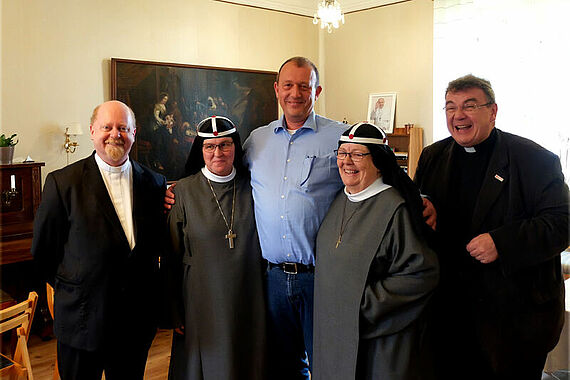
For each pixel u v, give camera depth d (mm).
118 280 2049
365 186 1938
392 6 5516
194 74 5059
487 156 1966
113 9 4523
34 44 4117
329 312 1938
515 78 4633
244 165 2389
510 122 4691
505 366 1871
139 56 4715
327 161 2186
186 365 2248
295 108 2197
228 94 5340
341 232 1961
